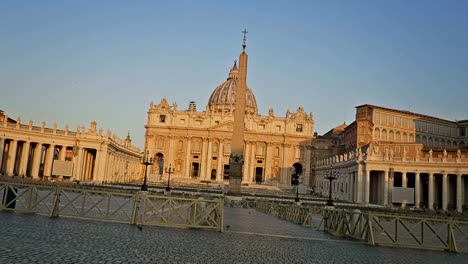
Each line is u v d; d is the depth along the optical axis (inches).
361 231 765.3
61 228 627.5
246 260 497.0
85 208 1061.8
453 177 2496.3
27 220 679.1
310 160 5128.0
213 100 6560.0
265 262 494.3
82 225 678.5
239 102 1989.4
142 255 477.7
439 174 2416.3
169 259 468.1
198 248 553.6
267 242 666.8
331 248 645.9
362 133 3506.4
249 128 5236.2
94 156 3531.0
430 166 2338.8
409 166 2425.0
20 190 1505.9
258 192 3427.7
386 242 728.3
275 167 5172.2
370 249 661.9
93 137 3184.1
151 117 5255.9
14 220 665.6
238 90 2010.3
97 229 649.6
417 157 2406.5
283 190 4195.4
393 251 657.6
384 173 2496.3
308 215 1055.0
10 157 2746.1
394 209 2026.3
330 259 545.3
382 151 2760.8
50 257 430.0
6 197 788.0
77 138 3129.9
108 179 3523.6
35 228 606.2
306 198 2790.4
